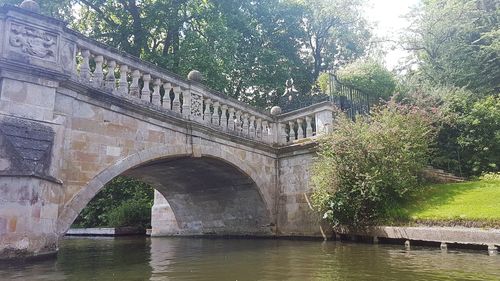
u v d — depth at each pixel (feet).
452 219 28.35
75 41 27.76
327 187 36.81
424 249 26.99
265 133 46.57
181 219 57.41
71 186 26.43
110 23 63.62
